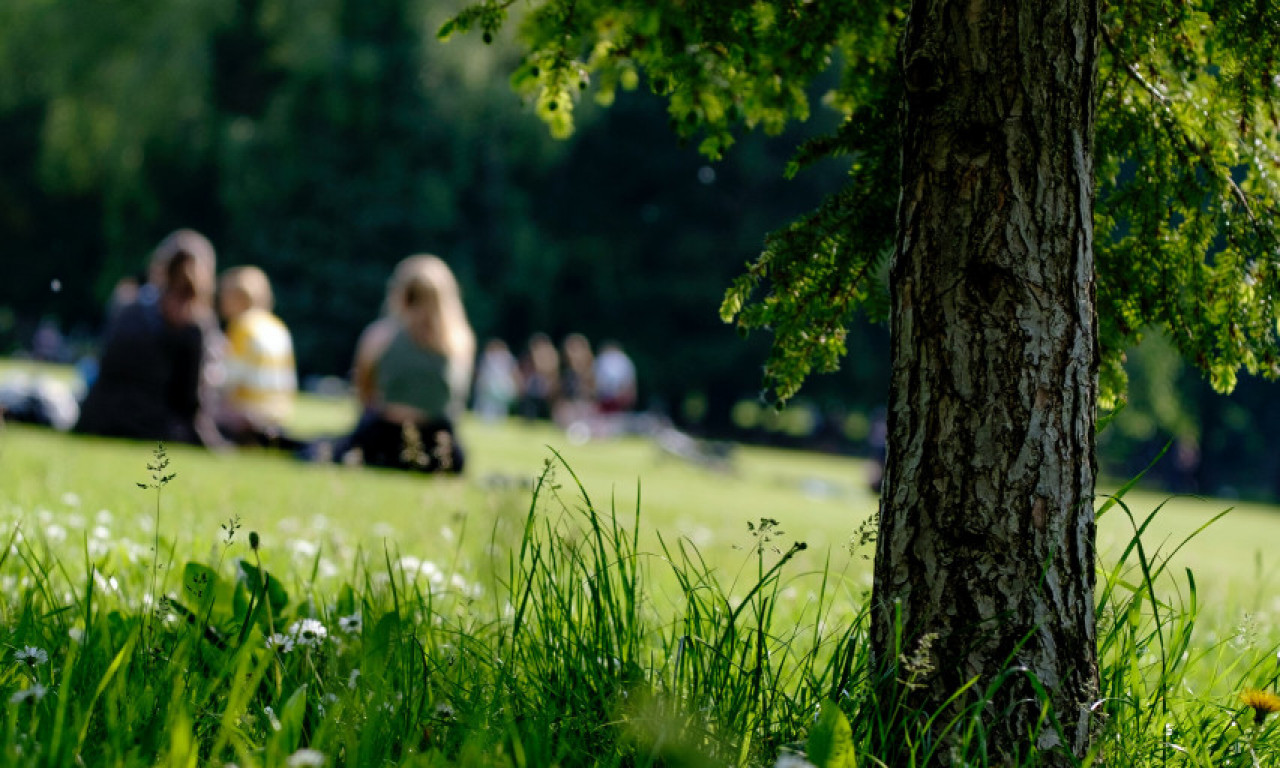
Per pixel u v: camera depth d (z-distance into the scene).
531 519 3.02
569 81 4.00
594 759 2.66
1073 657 2.73
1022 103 2.78
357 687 2.78
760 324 3.52
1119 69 3.50
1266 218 3.50
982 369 2.76
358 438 11.98
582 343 38.34
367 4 45.22
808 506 16.56
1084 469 2.80
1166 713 3.07
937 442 2.78
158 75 41.78
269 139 44.03
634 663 2.91
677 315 52.66
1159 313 3.55
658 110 49.94
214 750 2.31
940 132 2.82
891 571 2.84
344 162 45.94
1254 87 3.44
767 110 4.03
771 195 50.56
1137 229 3.53
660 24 3.84
